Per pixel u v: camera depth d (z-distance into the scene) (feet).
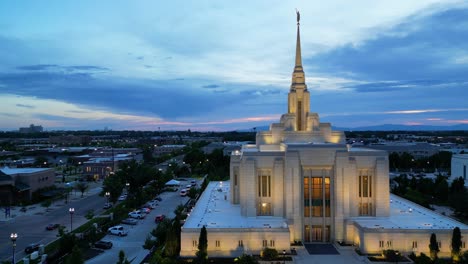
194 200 565.53
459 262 300.81
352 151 375.45
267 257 308.40
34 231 420.77
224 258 322.75
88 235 371.15
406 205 427.33
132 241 380.17
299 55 436.76
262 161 374.63
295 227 355.36
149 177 634.43
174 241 316.19
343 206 358.23
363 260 309.63
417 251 319.47
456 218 451.12
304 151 360.89
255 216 372.99
